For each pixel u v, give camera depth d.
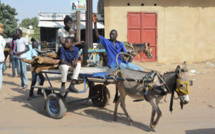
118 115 6.80
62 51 6.27
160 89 5.36
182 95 5.26
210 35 18.14
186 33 17.92
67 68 6.19
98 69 6.74
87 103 8.02
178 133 5.43
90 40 11.78
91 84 7.62
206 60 18.22
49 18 17.91
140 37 17.59
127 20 17.36
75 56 6.34
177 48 17.92
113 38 6.73
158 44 17.73
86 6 11.63
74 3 11.36
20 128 5.66
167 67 15.54
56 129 5.61
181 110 7.13
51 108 6.53
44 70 7.04
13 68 12.91
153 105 5.45
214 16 18.03
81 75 6.41
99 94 7.48
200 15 17.92
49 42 19.34
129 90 5.84
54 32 19.41
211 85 10.24
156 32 17.67
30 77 12.79
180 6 17.72
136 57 17.44
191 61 18.08
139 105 7.69
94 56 9.77
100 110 7.27
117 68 6.20
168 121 6.23
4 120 6.25
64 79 6.21
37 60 6.50
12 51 12.30
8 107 7.47
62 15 17.98
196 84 10.52
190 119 6.37
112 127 5.82
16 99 8.47
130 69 6.05
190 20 17.89
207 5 17.91
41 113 6.93
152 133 5.44
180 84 5.18
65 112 6.32
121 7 17.28
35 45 9.13
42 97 8.74
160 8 17.58
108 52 6.58
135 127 5.84
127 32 17.42
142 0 17.39
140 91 5.64
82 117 6.61
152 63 17.45
